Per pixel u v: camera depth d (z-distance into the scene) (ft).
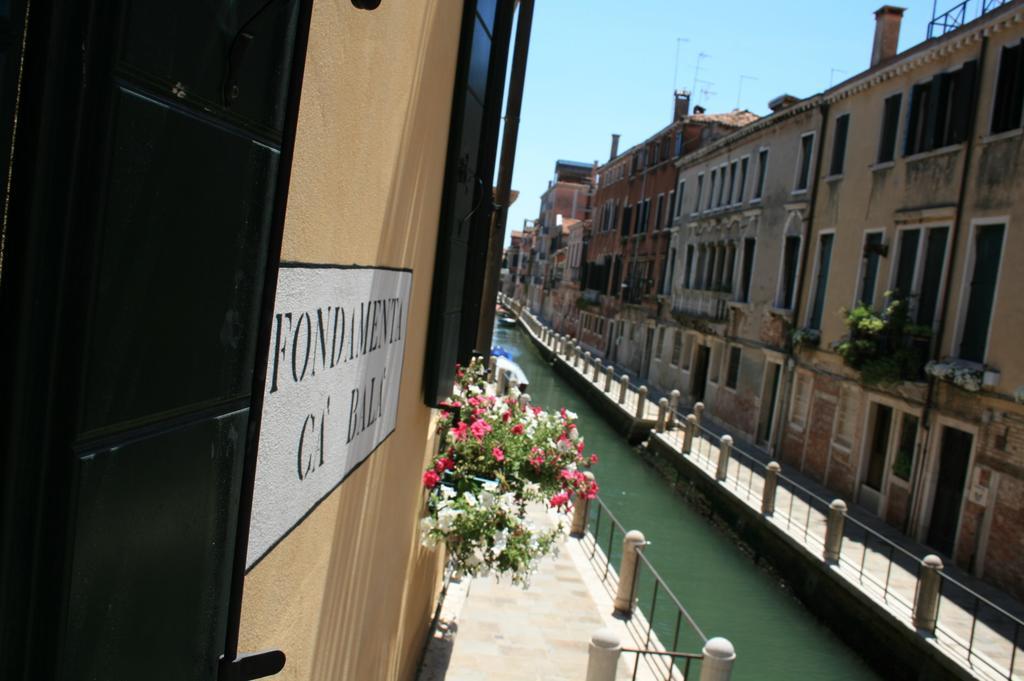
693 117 100.53
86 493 3.08
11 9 2.57
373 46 7.46
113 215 3.05
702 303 83.97
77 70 2.79
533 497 18.75
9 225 2.69
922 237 46.80
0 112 2.59
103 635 3.30
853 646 34.27
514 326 239.09
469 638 24.89
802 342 59.67
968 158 43.01
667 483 63.10
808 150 64.49
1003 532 36.68
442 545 23.85
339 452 8.01
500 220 24.84
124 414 3.30
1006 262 39.19
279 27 4.39
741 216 76.69
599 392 92.22
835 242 57.62
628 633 26.86
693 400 86.28
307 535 7.35
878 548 40.81
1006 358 38.22
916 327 44.93
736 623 37.17
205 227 3.81
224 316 4.13
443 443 19.89
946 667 27.78
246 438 4.60
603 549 46.47
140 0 3.05
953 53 45.29
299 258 6.02
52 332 2.85
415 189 10.89
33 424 2.84
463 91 13.83
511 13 16.56
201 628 4.25
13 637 2.88
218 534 4.37
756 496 48.80
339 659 9.76
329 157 6.45
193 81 3.54
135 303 3.28
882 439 49.06
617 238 132.05
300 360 6.39
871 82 53.78
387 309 9.64
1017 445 36.65
